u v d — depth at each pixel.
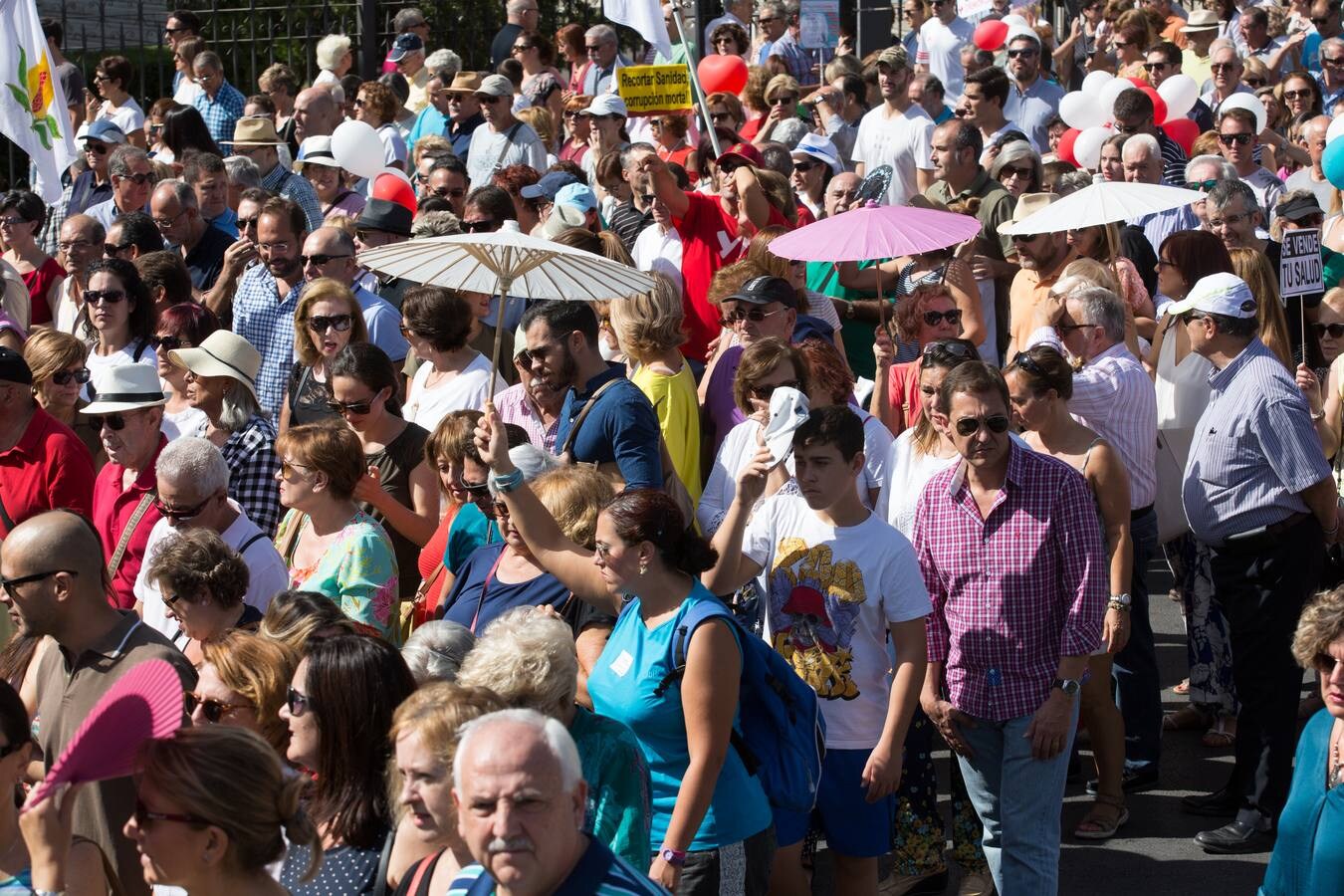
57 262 36.88
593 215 35.44
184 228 36.41
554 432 22.91
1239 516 22.00
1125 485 20.89
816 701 16.70
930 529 19.19
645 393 23.97
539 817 10.65
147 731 10.98
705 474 26.14
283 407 28.31
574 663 14.70
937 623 19.22
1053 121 47.66
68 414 27.52
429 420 25.88
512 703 14.07
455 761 10.98
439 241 17.48
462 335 26.11
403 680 14.20
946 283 27.64
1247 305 22.06
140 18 59.28
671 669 15.59
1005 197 34.12
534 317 21.83
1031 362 20.81
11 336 30.03
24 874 13.07
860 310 31.88
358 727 13.93
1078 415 23.30
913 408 25.78
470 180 42.00
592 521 17.66
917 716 21.20
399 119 52.50
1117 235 30.14
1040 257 29.30
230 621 17.81
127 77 53.91
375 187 39.06
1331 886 14.97
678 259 31.27
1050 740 18.34
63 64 55.34
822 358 22.48
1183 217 35.09
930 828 21.42
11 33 39.66
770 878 17.25
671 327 24.34
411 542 23.02
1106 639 21.06
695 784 15.14
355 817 13.85
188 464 19.70
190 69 56.12
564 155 48.91
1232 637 22.30
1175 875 21.41
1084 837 22.55
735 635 15.61
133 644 16.67
